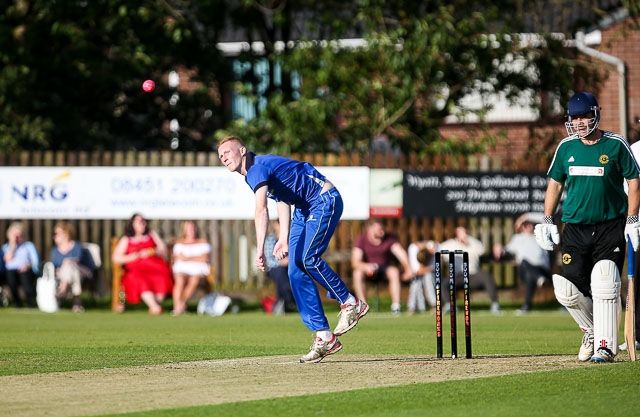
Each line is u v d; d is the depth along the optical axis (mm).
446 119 87500
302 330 45344
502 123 90750
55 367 29094
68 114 81250
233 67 84938
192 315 59406
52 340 39438
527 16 80000
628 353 30250
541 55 77375
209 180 65812
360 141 75562
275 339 39688
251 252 66312
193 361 30547
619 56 88875
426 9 78562
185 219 66000
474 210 66188
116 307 63688
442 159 67688
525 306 61219
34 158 67062
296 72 76625
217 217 65688
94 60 78438
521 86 78312
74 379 26188
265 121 75250
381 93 75500
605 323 28484
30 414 20828
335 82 75250
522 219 64188
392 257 61500
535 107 78938
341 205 29156
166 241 66125
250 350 34375
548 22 85188
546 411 20938
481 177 66312
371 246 61094
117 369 28375
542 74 77812
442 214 66062
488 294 61375
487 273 60750
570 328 45625
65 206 66125
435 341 37969
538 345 36000
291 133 73125
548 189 29750
